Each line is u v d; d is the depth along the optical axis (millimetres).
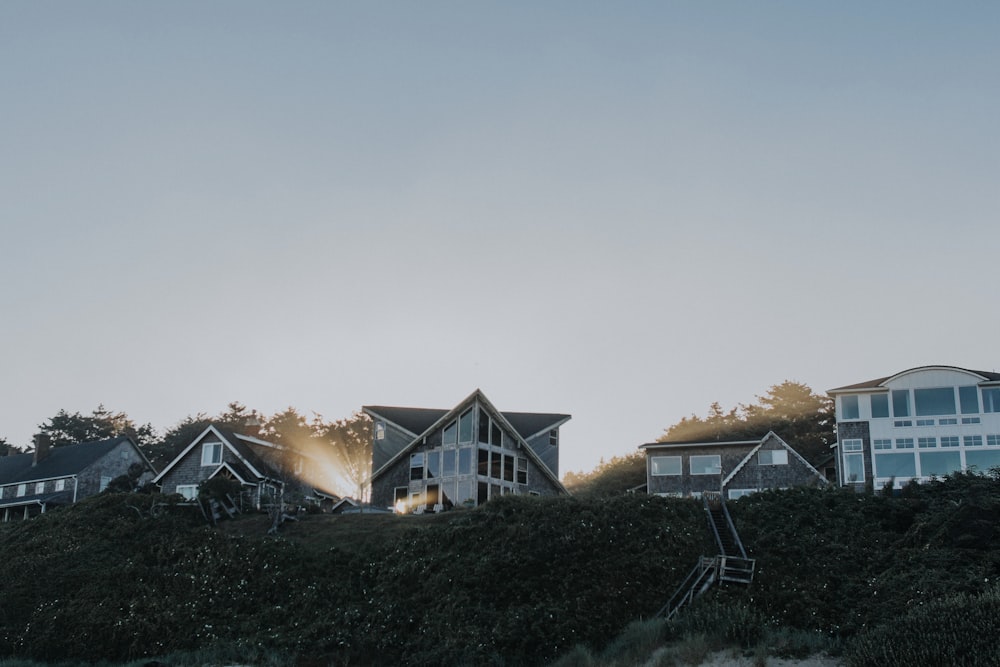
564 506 42125
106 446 74938
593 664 32156
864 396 54062
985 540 37250
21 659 37688
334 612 38000
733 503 44312
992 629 27281
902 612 32719
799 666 29812
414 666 33844
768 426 87000
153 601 40031
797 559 38594
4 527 50375
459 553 40406
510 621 35062
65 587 41656
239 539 44062
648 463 60531
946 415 52062
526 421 64438
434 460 56750
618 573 37750
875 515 41875
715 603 34625
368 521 47219
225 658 35375
